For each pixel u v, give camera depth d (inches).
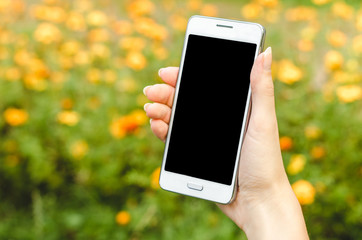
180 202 29.6
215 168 22.6
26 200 31.9
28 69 33.8
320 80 37.3
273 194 22.2
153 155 31.1
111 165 30.4
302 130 31.1
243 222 22.8
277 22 41.4
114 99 32.4
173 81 24.1
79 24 35.8
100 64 34.5
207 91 22.8
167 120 24.1
